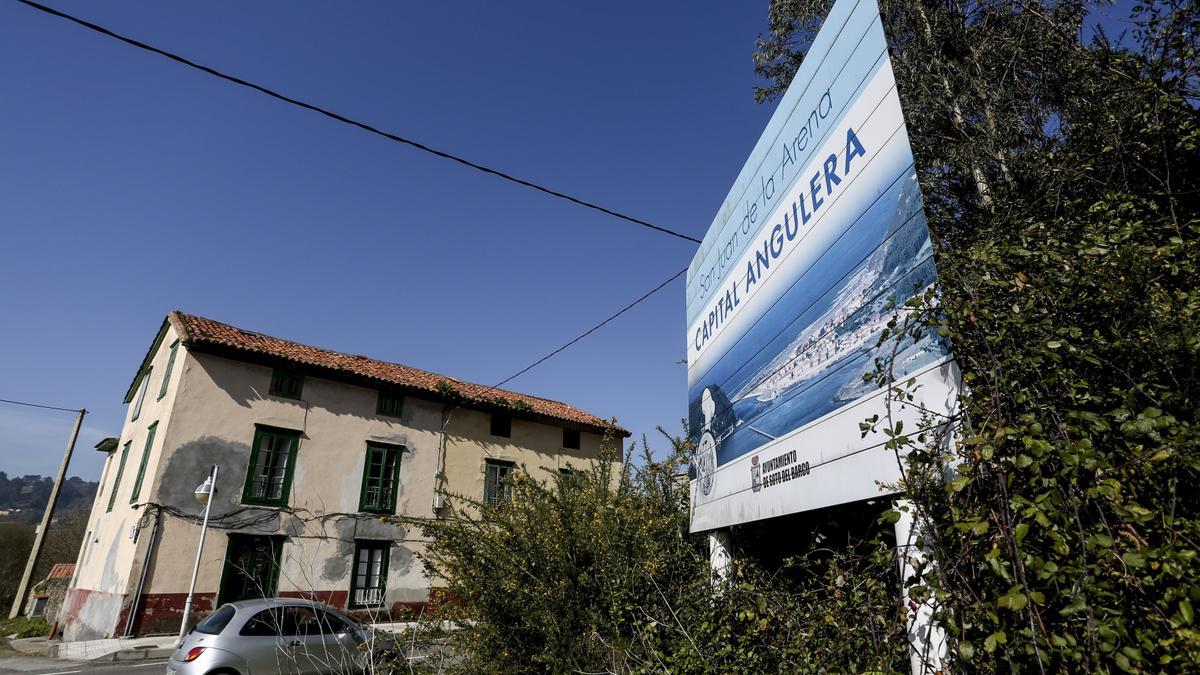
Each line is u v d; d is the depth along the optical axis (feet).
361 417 57.06
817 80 13.02
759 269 15.40
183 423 47.52
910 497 7.82
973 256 8.52
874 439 9.64
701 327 19.93
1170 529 5.78
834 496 10.64
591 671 14.19
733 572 14.46
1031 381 7.34
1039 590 6.30
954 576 7.36
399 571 54.49
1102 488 5.88
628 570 15.35
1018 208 11.78
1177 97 9.62
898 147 9.94
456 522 18.98
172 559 44.80
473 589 17.12
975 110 16.31
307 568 50.16
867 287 10.44
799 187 13.51
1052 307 7.89
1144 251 7.97
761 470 13.87
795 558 12.86
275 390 52.80
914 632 8.46
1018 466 6.41
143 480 47.98
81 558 64.23
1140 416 6.27
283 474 51.57
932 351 8.59
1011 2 15.98
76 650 40.96
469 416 64.39
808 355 12.24
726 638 12.34
